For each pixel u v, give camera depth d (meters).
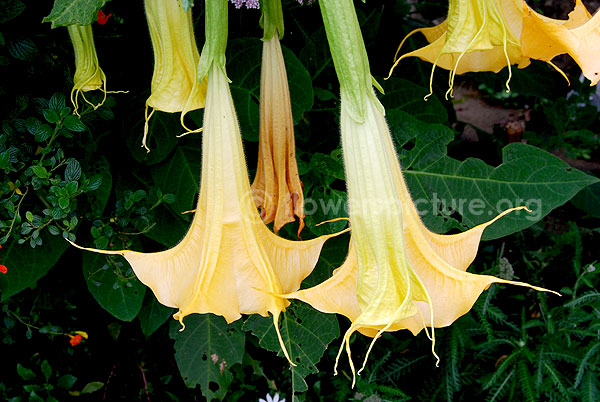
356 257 0.54
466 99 2.51
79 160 0.92
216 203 0.56
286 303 0.58
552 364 1.28
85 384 1.28
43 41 0.85
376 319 0.52
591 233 1.58
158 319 1.08
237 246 0.56
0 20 0.78
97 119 0.94
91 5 0.59
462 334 1.29
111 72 0.97
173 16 0.58
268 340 1.00
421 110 1.18
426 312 0.55
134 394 1.31
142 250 0.99
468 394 1.33
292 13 1.10
